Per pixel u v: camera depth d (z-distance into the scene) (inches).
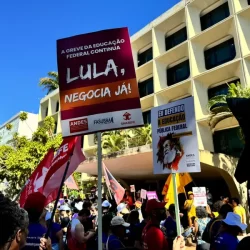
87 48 159.6
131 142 934.4
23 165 738.8
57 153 169.8
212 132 719.1
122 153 551.5
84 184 1107.9
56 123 1466.5
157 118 185.9
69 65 159.9
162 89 921.5
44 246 122.6
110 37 158.2
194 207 389.7
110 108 149.3
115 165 624.7
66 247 203.5
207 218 304.2
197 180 775.1
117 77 152.6
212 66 853.2
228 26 786.2
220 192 776.3
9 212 56.6
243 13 756.6
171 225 245.0
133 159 567.8
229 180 503.5
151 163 601.0
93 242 197.0
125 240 199.0
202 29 906.7
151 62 994.7
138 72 1048.2
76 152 174.7
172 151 171.8
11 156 764.0
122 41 157.2
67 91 157.0
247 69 717.9
